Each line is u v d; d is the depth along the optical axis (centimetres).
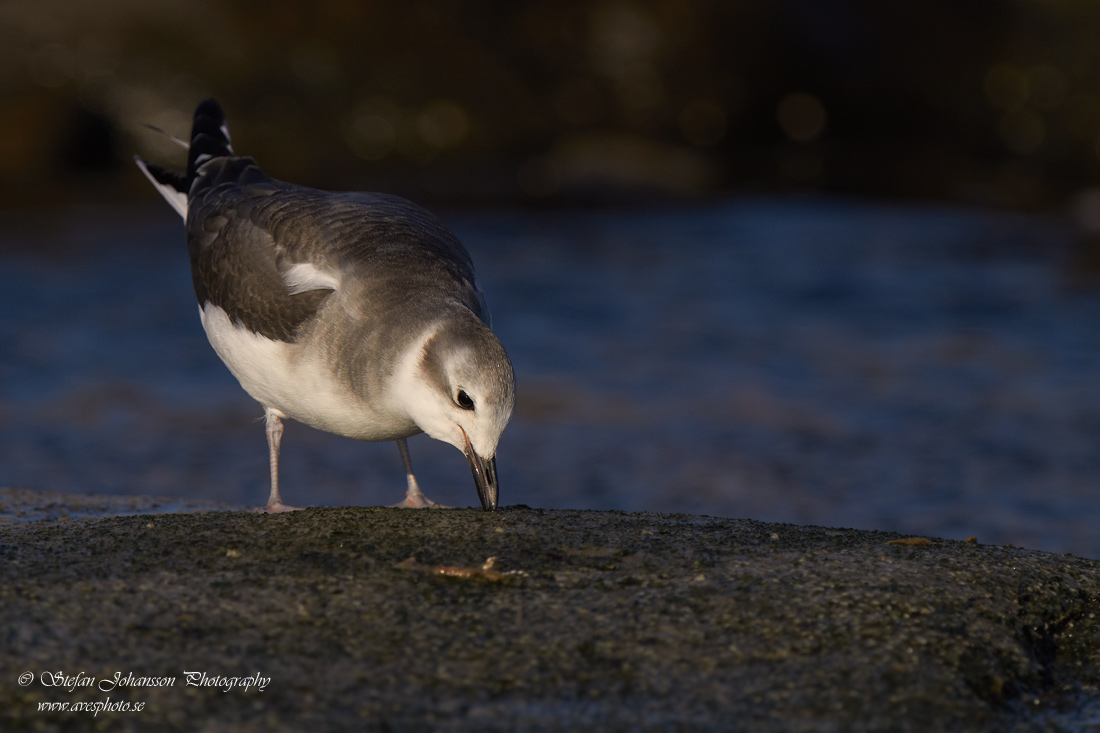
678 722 523
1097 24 3058
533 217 2506
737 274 2083
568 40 2902
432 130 2809
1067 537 1093
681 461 1299
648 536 718
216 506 984
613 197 2669
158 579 631
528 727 515
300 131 2722
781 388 1551
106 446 1332
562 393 1527
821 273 2086
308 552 677
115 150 2644
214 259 908
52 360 1617
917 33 3083
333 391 830
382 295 824
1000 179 2881
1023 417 1438
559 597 626
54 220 2377
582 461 1298
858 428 1405
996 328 1789
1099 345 1705
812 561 677
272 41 2723
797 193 2752
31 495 995
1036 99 3017
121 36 2653
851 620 605
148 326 1775
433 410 795
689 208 2608
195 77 2659
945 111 3078
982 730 530
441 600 620
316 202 909
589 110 2927
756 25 2995
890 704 540
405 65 2791
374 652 567
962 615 619
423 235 883
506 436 1377
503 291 1959
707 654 575
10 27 2625
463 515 752
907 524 1126
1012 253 2227
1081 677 603
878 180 2850
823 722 527
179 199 1047
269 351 848
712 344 1723
